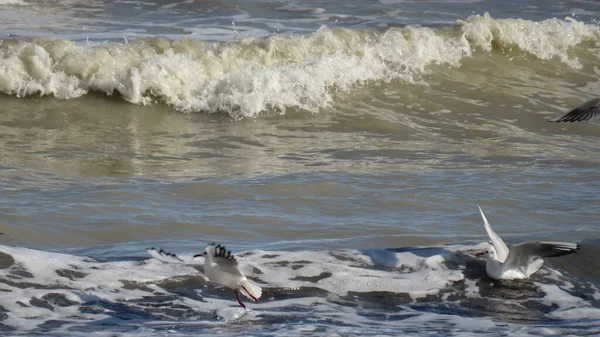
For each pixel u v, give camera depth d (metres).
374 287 30.73
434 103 63.62
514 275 31.62
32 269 30.22
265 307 28.73
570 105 65.88
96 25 76.31
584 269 33.03
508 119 61.84
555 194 43.97
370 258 32.97
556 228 38.69
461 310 29.28
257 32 76.88
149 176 45.75
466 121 60.81
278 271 31.44
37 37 63.09
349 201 41.88
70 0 84.62
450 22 84.12
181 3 85.62
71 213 38.25
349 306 29.20
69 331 25.89
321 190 43.50
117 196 41.19
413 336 26.31
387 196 42.75
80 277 30.11
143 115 58.16
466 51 71.69
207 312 28.12
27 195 40.84
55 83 59.81
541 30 75.12
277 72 62.50
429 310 29.19
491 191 44.03
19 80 59.56
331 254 33.06
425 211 40.78
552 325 28.05
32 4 82.31
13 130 53.62
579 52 74.56
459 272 32.16
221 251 25.81
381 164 49.53
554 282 31.75
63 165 47.34
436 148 53.91
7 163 46.88
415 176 46.81
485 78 68.88
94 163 48.03
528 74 70.69
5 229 35.69
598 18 89.50
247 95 59.50
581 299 30.59
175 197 41.62
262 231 37.22
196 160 49.56
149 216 38.47
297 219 39.00
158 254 26.44
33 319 26.80
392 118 60.12
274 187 43.56
